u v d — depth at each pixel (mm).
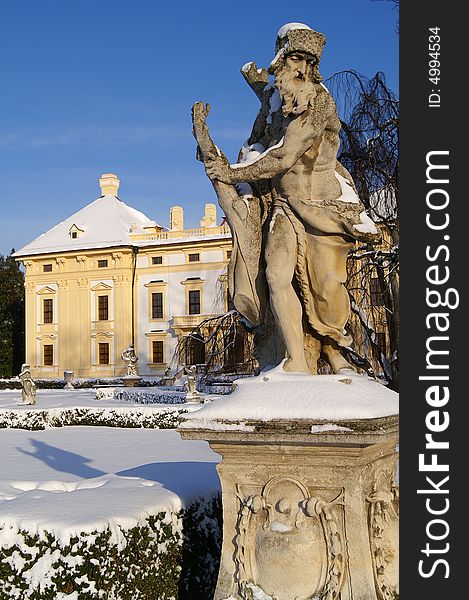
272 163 3951
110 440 15375
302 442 3592
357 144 14969
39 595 3680
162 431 18031
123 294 52250
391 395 3859
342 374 4023
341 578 3592
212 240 50031
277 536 3711
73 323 53625
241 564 3822
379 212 14602
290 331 3986
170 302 51375
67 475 9180
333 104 4012
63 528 3713
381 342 14523
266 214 4246
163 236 52250
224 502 3906
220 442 3818
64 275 54062
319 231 4008
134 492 4637
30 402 24344
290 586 3689
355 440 3438
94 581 3688
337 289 4051
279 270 4004
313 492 3699
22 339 60906
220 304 49562
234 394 3875
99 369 52750
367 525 3682
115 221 54469
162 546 4277
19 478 8789
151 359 51719
